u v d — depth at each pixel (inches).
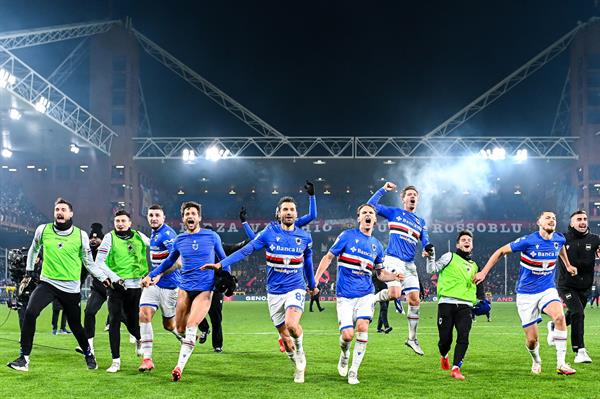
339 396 301.6
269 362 419.2
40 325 751.1
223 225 2361.0
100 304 429.7
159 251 402.0
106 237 383.9
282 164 2108.8
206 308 354.9
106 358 430.6
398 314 1082.1
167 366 396.5
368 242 350.3
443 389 321.7
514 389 322.3
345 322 342.6
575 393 312.3
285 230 349.7
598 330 710.5
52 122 1681.8
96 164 1987.0
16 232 2041.1
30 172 2039.9
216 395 301.9
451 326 377.7
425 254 374.3
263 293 2143.2
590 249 424.8
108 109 1974.7
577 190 1977.1
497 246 2394.2
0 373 360.8
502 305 1541.6
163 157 1891.0
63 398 293.4
